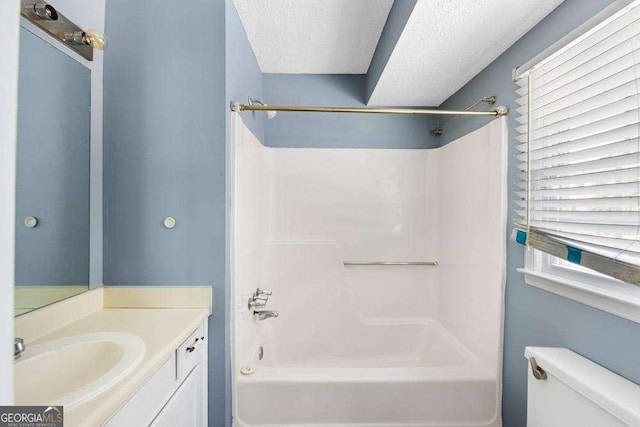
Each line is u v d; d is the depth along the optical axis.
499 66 1.53
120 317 1.27
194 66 1.40
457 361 1.83
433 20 1.23
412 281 2.39
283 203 2.36
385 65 1.66
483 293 1.64
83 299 1.27
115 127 1.40
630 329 0.89
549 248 1.13
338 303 2.33
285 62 2.17
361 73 2.34
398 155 2.39
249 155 1.78
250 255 1.80
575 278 1.10
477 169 1.72
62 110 1.19
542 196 1.22
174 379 1.08
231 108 1.46
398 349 2.30
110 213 1.40
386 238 2.39
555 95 1.15
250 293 1.79
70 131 1.23
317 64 2.20
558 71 1.13
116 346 1.00
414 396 1.43
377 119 2.39
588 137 1.01
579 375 0.92
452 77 1.81
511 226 1.43
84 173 1.30
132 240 1.41
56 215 1.17
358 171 2.38
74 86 1.25
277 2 1.51
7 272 0.42
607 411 0.81
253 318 1.87
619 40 0.91
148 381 0.91
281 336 2.28
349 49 1.98
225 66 1.41
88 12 1.30
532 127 1.27
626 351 0.90
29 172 1.06
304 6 1.54
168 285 1.41
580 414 0.90
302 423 1.42
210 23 1.40
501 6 1.14
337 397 1.42
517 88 1.39
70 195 1.23
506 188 1.46
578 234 1.05
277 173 2.36
